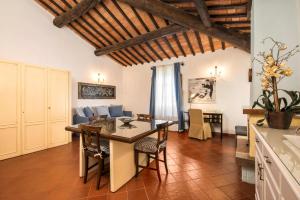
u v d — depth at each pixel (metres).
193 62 5.78
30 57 4.16
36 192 2.12
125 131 2.29
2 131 3.14
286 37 2.09
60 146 3.99
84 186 2.27
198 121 4.67
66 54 5.07
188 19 3.45
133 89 7.18
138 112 7.05
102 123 2.86
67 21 4.47
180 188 2.23
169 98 6.18
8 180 2.41
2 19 3.65
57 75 4.01
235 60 5.09
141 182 2.39
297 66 2.02
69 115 4.27
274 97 1.58
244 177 2.38
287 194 0.74
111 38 5.35
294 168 0.71
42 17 4.42
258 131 1.45
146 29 4.69
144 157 2.85
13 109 3.27
